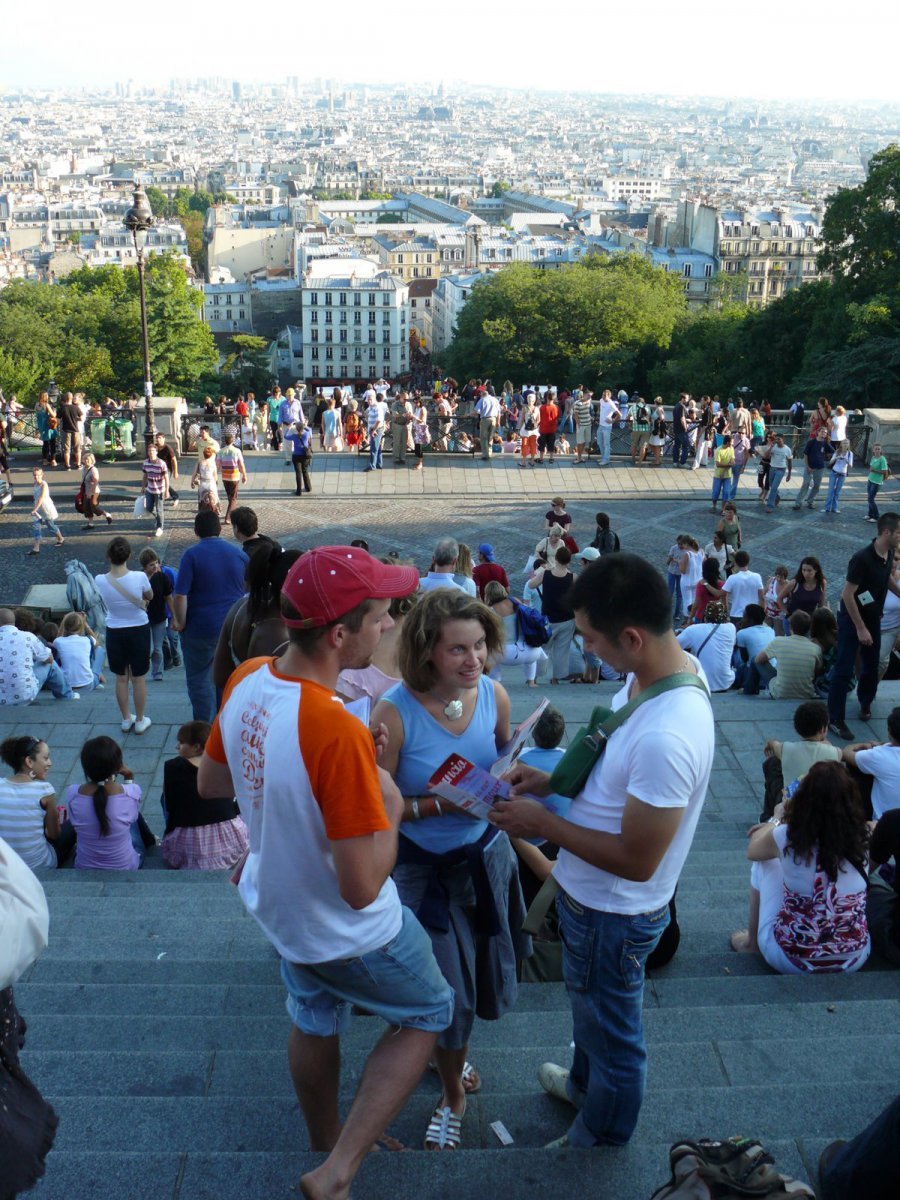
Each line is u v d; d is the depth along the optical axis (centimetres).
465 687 477
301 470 2817
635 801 392
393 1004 409
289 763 366
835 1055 549
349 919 393
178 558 2434
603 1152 439
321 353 16612
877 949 743
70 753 1275
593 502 2811
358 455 3166
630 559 394
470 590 1164
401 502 2798
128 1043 571
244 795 388
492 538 2572
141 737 1316
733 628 1512
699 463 3086
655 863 398
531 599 1694
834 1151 412
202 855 924
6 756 947
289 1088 516
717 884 921
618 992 432
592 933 429
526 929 579
